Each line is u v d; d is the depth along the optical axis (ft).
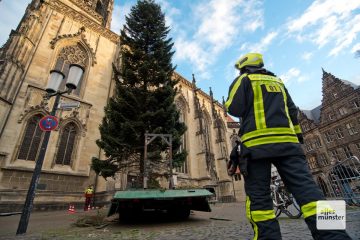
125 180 59.93
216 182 101.45
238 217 27.55
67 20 74.59
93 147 64.49
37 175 22.43
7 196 45.80
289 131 7.14
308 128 157.99
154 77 52.65
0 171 46.80
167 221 25.93
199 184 97.50
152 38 59.47
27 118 54.08
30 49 60.08
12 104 52.06
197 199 26.66
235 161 8.02
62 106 26.94
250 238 13.48
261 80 8.27
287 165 6.70
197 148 105.29
